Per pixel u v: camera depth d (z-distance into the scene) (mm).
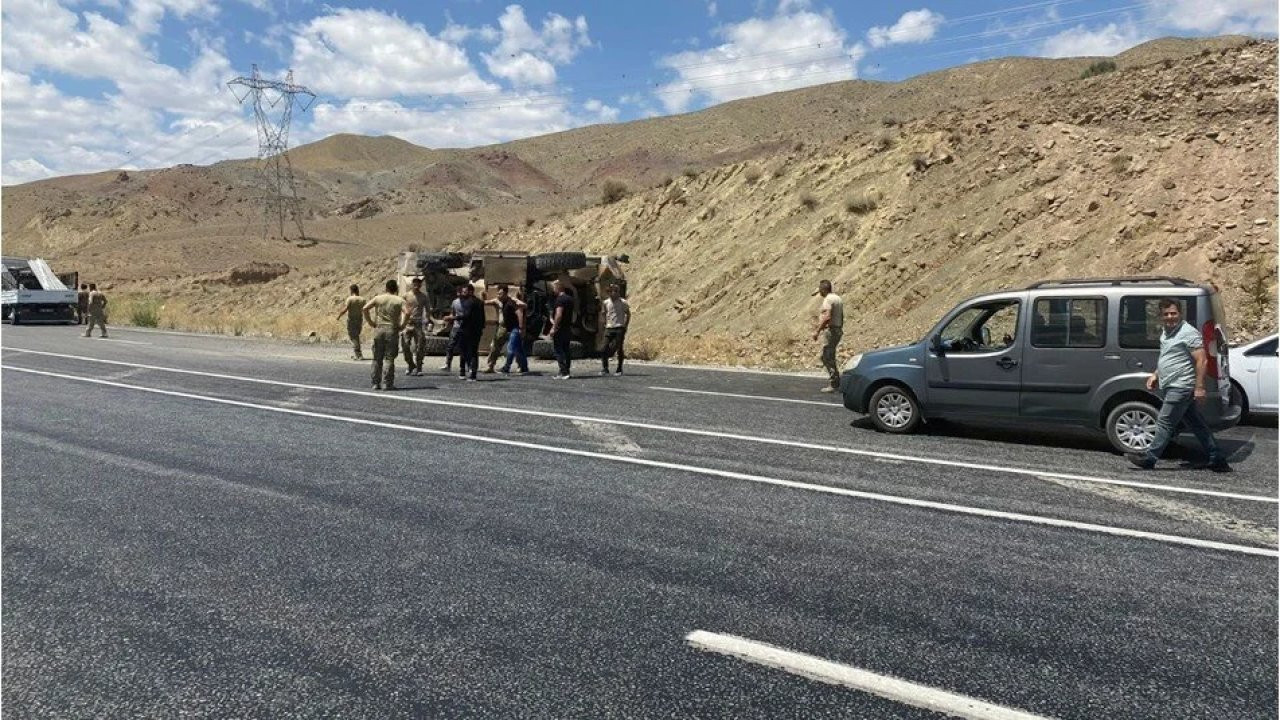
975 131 26172
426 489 7012
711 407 11656
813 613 4438
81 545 5547
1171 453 8633
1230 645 4051
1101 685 3660
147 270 83062
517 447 8773
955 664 3854
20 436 9336
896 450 8695
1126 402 8492
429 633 4195
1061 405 8852
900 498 6727
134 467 7816
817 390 13641
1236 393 9914
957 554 5371
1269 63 21391
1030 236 20844
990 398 9242
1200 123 20656
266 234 103188
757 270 27812
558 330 15391
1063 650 4000
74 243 128750
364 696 3576
